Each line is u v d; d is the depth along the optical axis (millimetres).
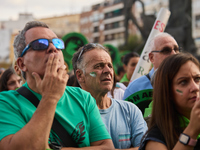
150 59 3896
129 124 2689
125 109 2748
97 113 2402
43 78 2033
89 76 2758
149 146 1870
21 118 2072
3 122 2006
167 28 12984
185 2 12805
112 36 68812
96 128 2326
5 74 4355
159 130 1898
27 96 2168
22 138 1831
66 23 47969
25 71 2221
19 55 2234
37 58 2158
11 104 2090
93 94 2754
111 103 2799
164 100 1920
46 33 2207
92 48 2834
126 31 13023
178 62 1905
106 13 69125
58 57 2055
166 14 4441
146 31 12227
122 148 2588
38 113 1918
